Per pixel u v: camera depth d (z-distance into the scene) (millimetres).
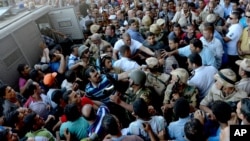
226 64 5320
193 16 6957
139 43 5371
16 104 4215
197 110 3143
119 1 9578
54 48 5566
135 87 3766
